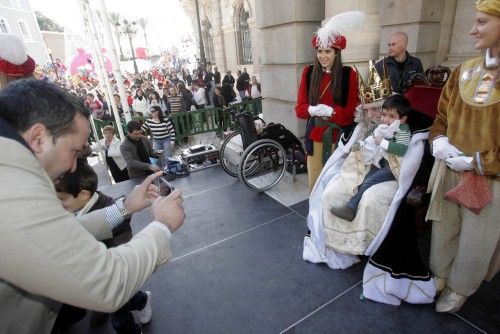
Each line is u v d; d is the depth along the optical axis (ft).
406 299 6.60
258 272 8.08
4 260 2.08
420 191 6.38
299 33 12.75
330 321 6.49
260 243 9.29
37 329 3.12
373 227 6.97
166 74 77.51
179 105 33.81
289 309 6.87
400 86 10.50
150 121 19.69
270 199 11.89
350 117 8.71
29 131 2.44
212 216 11.04
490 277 6.02
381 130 6.75
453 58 15.72
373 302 6.83
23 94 2.45
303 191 12.30
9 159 2.15
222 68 67.36
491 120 4.85
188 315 6.96
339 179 7.95
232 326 6.59
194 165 16.02
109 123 24.49
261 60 15.40
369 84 7.88
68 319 5.51
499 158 4.78
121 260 2.56
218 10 62.18
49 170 2.76
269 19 13.73
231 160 14.64
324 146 9.11
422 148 6.58
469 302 6.56
